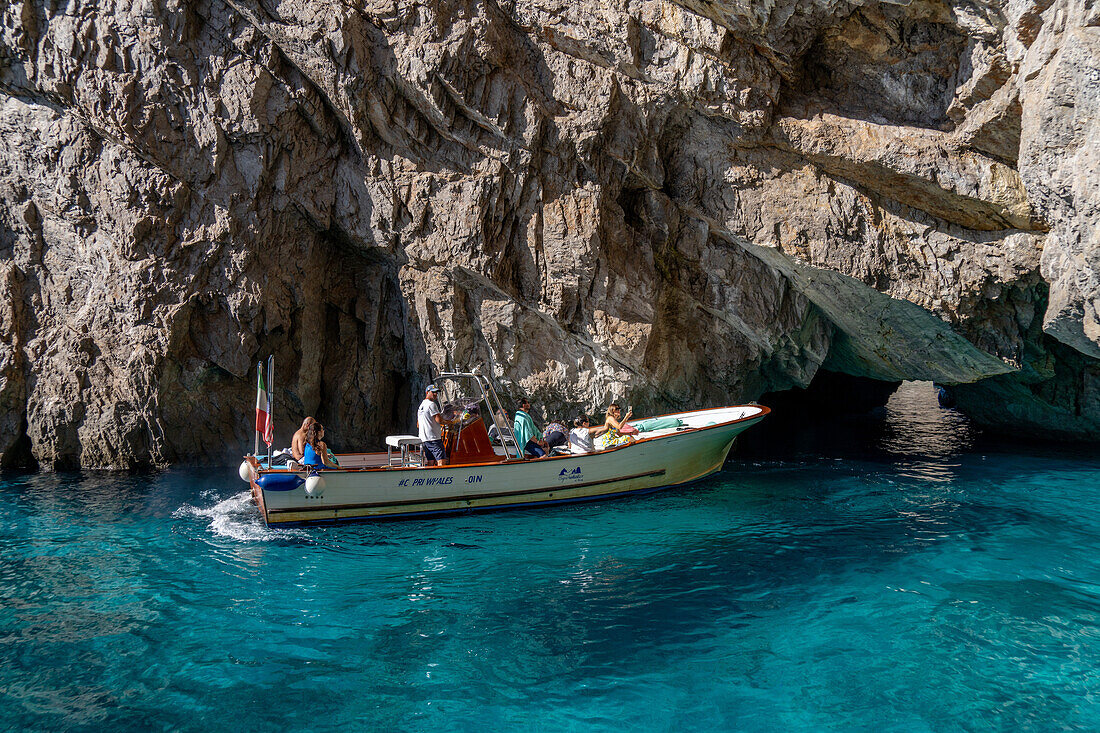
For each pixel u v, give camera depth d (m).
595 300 11.78
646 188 12.00
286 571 7.62
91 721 4.93
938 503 10.05
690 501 10.36
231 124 11.01
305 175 11.59
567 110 11.38
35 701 5.16
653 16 10.98
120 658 5.77
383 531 9.01
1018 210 10.71
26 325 11.54
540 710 5.09
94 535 8.61
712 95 11.07
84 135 11.04
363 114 11.34
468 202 11.42
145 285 10.99
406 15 10.88
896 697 5.21
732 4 10.37
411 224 11.70
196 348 11.41
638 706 5.12
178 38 10.77
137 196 10.98
